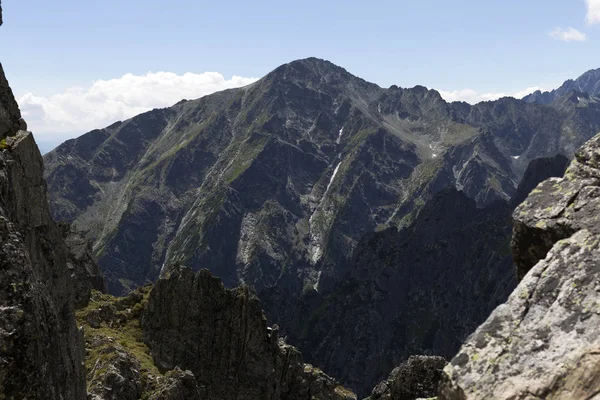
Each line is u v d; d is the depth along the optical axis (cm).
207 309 10331
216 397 9675
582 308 1493
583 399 1323
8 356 2308
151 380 7481
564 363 1396
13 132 3381
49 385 2567
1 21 3856
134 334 9875
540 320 1542
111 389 6638
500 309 1642
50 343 2720
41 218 3488
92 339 8125
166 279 10375
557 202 1897
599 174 1875
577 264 1614
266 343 10500
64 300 3697
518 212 1978
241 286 10769
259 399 9869
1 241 2558
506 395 1411
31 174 3375
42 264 3416
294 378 11100
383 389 8681
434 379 7112
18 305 2444
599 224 1692
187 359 9744
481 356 1544
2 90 3388
